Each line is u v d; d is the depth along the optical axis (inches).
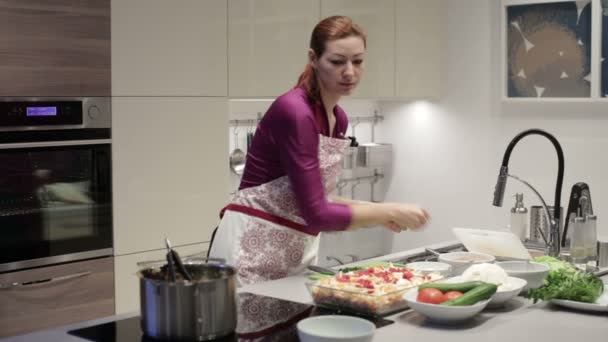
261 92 150.2
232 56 144.6
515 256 103.7
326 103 97.8
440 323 75.4
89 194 128.0
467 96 181.8
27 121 119.3
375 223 91.2
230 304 70.2
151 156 134.9
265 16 149.3
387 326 74.4
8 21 116.0
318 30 94.9
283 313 78.2
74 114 124.5
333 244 182.1
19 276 121.2
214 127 143.7
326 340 65.4
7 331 120.0
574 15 163.8
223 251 101.4
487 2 176.9
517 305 83.4
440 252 113.1
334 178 101.3
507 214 177.8
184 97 138.3
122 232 132.5
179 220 140.0
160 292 68.4
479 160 181.2
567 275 86.1
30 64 118.8
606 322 76.9
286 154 91.3
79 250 127.6
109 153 129.7
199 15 139.1
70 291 126.9
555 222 111.5
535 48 169.3
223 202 146.9
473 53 180.1
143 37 131.9
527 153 174.6
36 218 122.5
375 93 168.2
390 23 171.5
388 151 194.7
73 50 123.6
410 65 177.3
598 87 161.9
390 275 84.3
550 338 71.2
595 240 107.7
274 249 100.1
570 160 169.0
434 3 183.5
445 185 187.0
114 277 132.2
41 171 122.3
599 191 165.9
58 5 121.1
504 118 176.9
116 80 129.2
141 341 69.5
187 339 68.2
